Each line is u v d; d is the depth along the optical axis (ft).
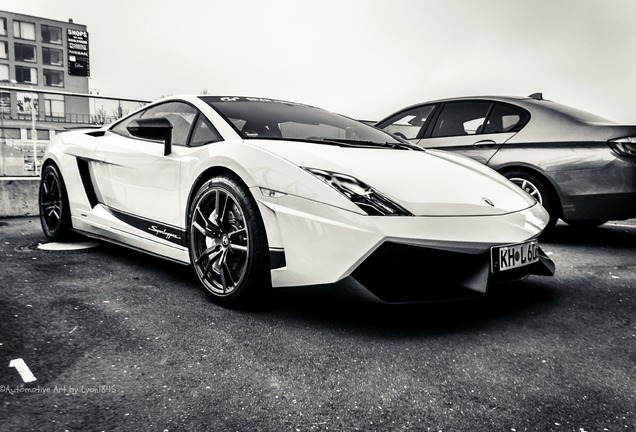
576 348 6.56
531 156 13.20
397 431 4.58
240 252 7.72
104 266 10.11
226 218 7.86
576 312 7.98
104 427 4.49
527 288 9.33
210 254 8.04
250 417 4.74
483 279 6.95
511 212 7.64
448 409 4.99
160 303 7.93
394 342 6.63
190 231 8.34
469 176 8.39
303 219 6.88
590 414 4.94
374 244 6.47
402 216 6.70
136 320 7.16
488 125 14.37
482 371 5.84
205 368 5.73
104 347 6.20
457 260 6.87
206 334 6.73
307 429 4.58
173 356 6.02
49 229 12.34
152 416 4.70
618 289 9.34
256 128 8.79
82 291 8.39
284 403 5.02
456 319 7.56
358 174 7.16
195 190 8.39
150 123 8.70
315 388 5.34
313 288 6.91
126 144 10.26
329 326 7.14
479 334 6.98
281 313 7.63
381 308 7.97
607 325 7.43
